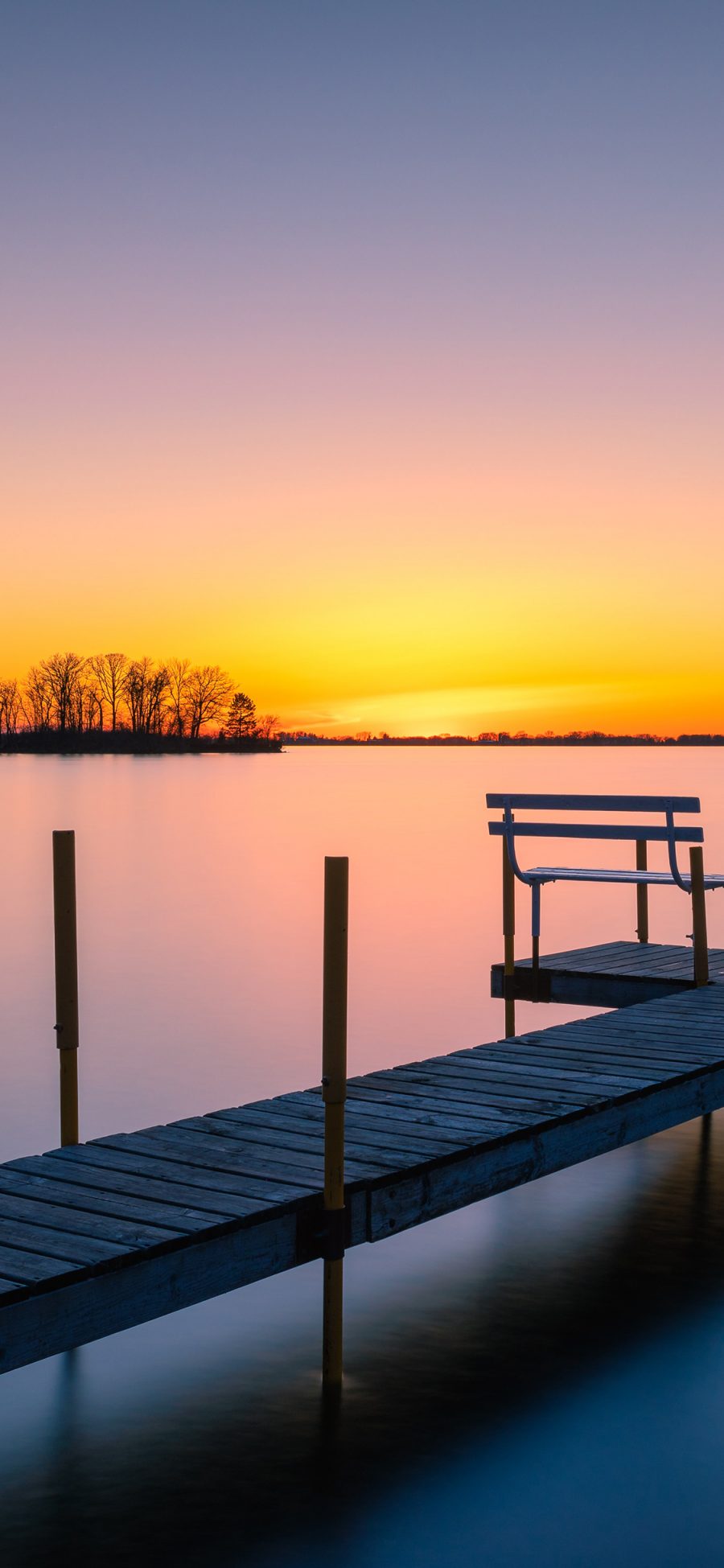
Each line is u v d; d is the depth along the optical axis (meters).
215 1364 5.32
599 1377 5.14
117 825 43.22
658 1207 7.32
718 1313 5.79
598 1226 7.00
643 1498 4.24
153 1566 3.87
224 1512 4.18
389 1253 6.62
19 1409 4.92
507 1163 5.44
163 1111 10.11
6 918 22.47
